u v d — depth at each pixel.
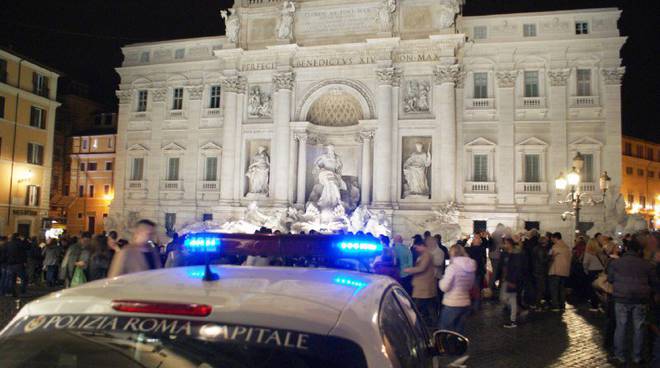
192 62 48.59
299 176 43.66
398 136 42.12
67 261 21.81
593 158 40.75
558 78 41.50
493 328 16.97
